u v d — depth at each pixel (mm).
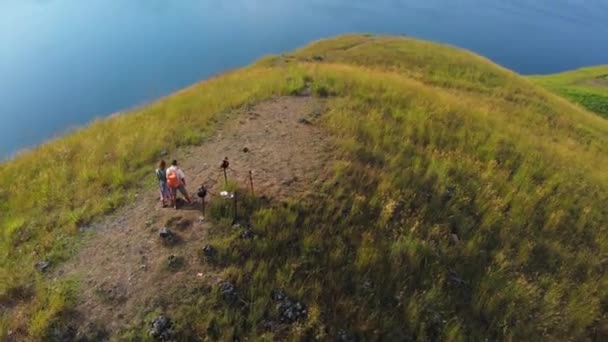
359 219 14688
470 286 13664
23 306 12633
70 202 16766
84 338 11641
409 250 13812
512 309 13188
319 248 13594
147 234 14148
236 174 16312
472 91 35750
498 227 15711
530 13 140750
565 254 15484
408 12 137125
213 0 149000
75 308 12266
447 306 12961
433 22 128750
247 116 21641
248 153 17859
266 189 15406
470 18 134625
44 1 134625
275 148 18078
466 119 23250
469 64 42938
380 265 13406
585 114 38219
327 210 14734
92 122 26875
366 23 129000
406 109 22844
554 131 29375
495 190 17125
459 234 15172
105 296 12461
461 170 17953
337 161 16891
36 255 14281
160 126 22047
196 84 34688
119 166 18500
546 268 15031
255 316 11898
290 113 21672
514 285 13805
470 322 12859
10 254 14594
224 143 19125
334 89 24938
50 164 20422
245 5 146625
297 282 12664
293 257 13266
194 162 17953
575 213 17734
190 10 139500
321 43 52219
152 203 15781
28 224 15883
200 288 12398
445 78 37969
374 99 23750
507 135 23016
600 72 65062
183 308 11969
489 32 123812
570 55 111625
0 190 18797
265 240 13625
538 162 20656
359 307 12375
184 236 13836
